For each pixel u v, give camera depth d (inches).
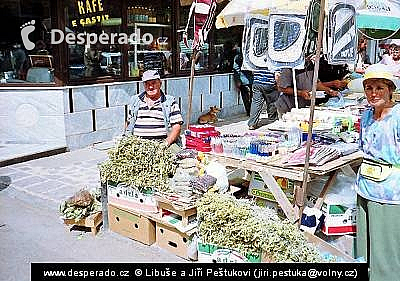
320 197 137.1
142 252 146.8
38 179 218.1
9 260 141.0
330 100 217.6
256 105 319.3
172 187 144.1
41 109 268.5
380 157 114.7
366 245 124.0
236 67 380.2
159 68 320.8
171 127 177.0
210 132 163.5
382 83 110.6
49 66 265.7
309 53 155.5
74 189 203.5
